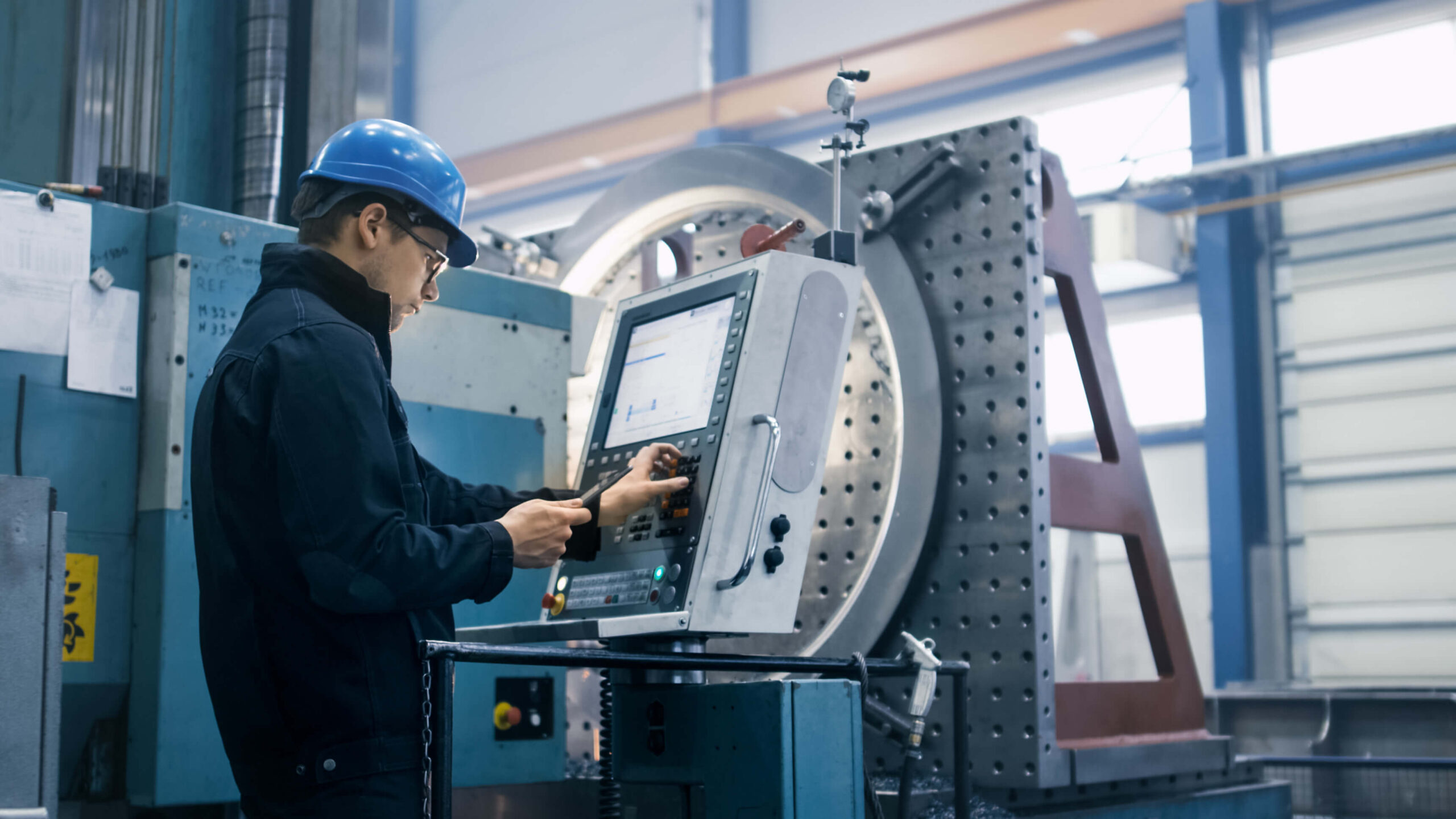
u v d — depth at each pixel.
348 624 1.26
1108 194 8.67
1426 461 7.69
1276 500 8.15
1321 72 8.26
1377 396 7.91
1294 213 8.29
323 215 1.41
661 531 1.54
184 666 1.92
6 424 1.82
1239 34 8.49
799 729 1.41
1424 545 7.64
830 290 1.63
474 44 11.88
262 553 1.26
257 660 1.27
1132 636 8.41
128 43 2.67
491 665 2.26
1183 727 2.61
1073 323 2.60
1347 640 7.81
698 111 10.35
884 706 2.30
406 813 1.26
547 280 3.14
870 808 1.52
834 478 2.56
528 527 1.37
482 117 11.75
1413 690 4.76
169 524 1.93
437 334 2.29
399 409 1.35
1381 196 8.00
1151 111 8.66
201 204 2.90
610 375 1.81
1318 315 8.16
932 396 2.36
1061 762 2.21
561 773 2.36
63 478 1.88
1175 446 8.58
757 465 1.52
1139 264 8.23
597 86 11.09
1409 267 7.87
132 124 2.65
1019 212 2.34
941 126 9.47
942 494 2.37
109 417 1.94
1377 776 4.12
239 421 1.26
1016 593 2.25
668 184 2.95
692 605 1.44
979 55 9.17
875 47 9.58
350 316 1.36
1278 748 4.96
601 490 1.52
